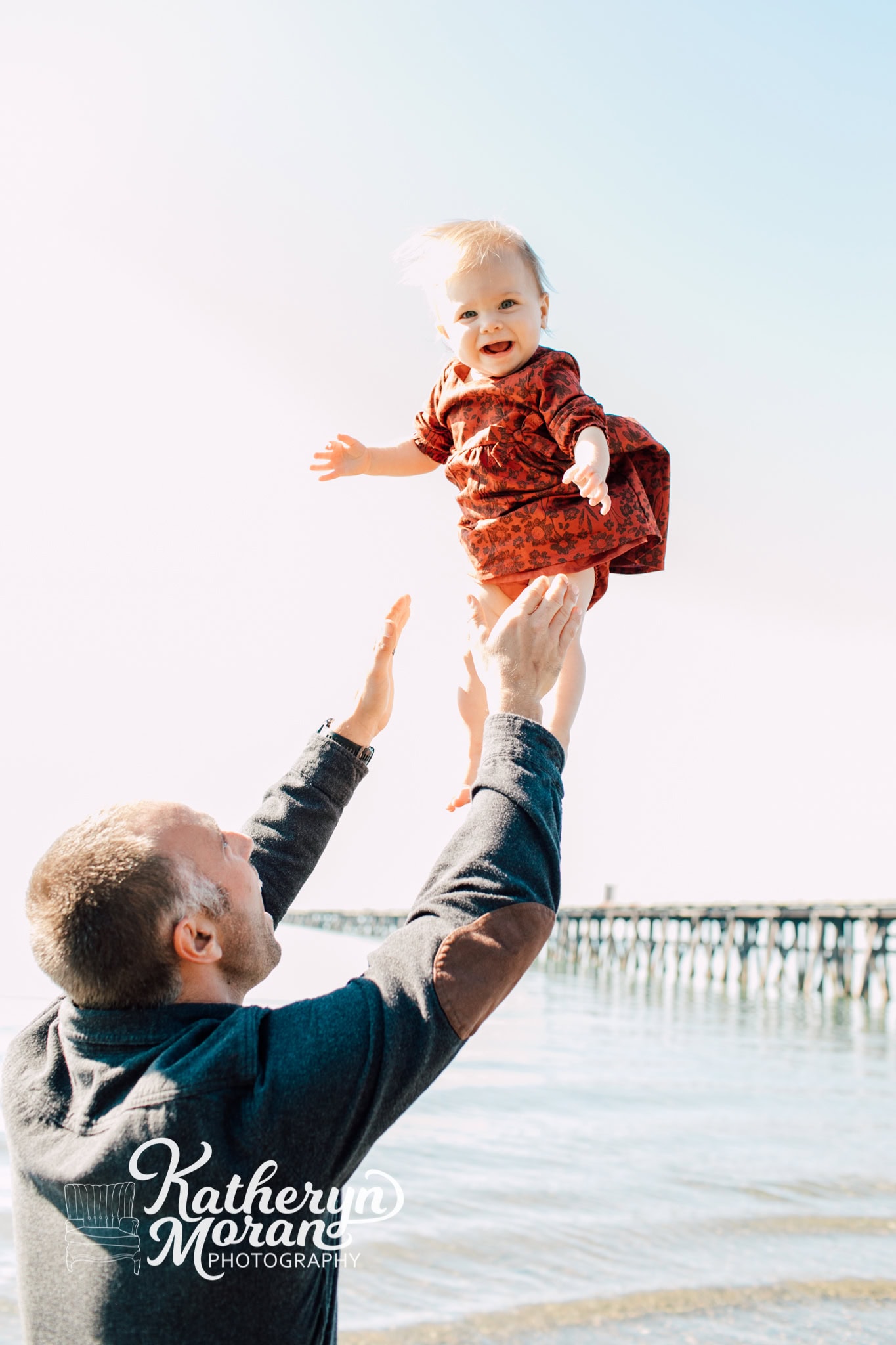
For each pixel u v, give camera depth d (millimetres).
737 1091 8664
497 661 1629
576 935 40500
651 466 2375
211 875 1450
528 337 2305
